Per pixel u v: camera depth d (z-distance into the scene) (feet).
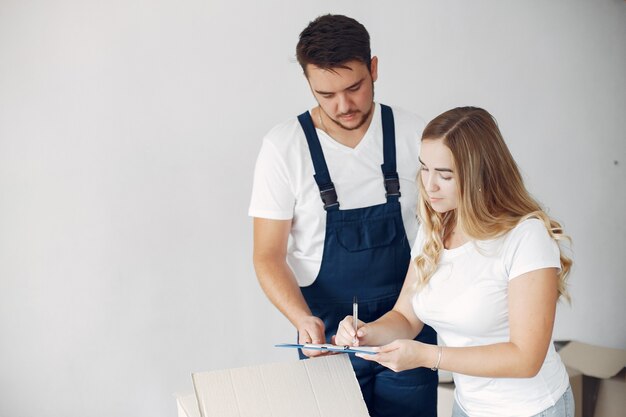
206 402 5.95
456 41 11.92
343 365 6.47
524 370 5.96
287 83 11.32
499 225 6.14
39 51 10.45
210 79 11.04
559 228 6.24
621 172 12.84
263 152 8.04
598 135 12.67
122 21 10.68
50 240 10.73
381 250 8.07
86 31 10.57
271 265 7.98
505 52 12.14
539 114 12.39
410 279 7.13
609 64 12.60
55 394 10.98
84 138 10.71
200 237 11.26
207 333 11.43
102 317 11.02
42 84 10.50
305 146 7.93
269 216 8.04
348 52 7.14
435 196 6.37
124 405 11.23
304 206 8.00
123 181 10.90
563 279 6.33
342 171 7.95
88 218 10.83
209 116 11.09
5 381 10.77
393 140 7.99
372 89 7.65
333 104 7.47
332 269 8.09
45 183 10.64
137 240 11.03
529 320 5.95
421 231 6.98
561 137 12.53
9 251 10.61
